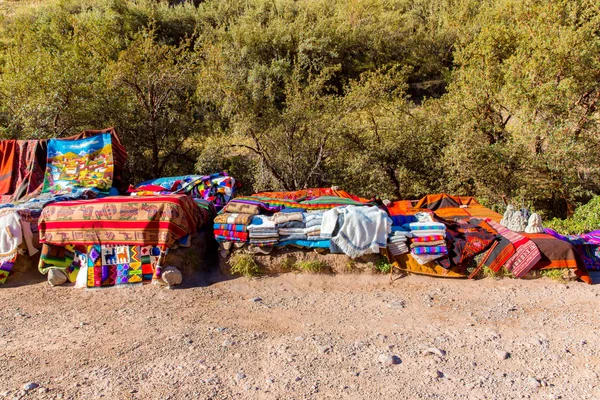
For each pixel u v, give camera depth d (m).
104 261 6.20
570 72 9.23
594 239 6.51
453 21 20.42
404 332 4.74
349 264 6.33
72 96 10.13
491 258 6.16
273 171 10.49
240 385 3.81
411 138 10.35
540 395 3.65
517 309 5.27
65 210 6.31
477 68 10.20
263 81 14.12
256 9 21.97
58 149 8.37
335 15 21.36
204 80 10.02
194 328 4.89
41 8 22.83
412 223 6.55
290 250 6.48
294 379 3.88
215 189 8.66
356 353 4.31
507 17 12.23
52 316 5.27
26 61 10.65
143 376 3.96
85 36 12.73
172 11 21.86
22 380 3.92
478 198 9.77
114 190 8.16
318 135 10.27
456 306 5.39
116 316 5.23
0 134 9.97
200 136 11.72
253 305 5.51
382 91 10.08
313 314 5.25
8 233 6.30
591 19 9.34
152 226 6.11
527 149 9.48
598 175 9.66
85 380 3.90
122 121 10.58
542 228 6.68
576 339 4.54
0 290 6.09
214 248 7.18
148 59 10.80
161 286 6.05
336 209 6.52
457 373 3.97
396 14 22.12
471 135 9.64
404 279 6.25
